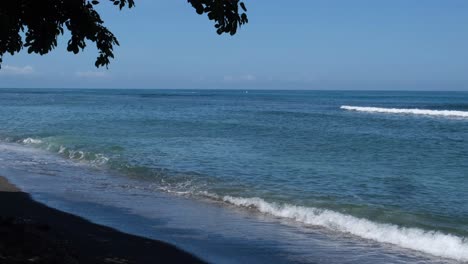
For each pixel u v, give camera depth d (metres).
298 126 35.78
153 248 7.93
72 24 6.13
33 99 92.69
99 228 9.05
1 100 84.81
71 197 12.03
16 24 5.90
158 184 14.12
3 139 25.97
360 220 10.09
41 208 10.55
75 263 6.32
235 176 15.25
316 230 9.54
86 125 34.72
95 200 11.77
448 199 12.44
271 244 8.48
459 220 10.38
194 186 13.74
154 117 44.62
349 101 100.12
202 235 8.95
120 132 29.66
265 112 55.50
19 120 39.06
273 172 16.03
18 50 6.39
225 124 36.66
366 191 13.30
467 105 77.12
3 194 12.04
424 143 25.80
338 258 7.81
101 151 20.77
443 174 16.22
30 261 5.82
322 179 14.94
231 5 5.18
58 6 6.01
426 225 9.95
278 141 25.67
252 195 12.54
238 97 131.00
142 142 24.33
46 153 20.88
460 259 7.91
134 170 16.34
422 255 8.08
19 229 7.23
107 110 56.12
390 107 70.75
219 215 10.60
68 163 18.05
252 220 10.23
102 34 6.42
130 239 8.38
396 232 9.27
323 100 106.69
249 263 7.43
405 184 14.35
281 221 10.21
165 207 11.21
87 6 6.24
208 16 5.23
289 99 114.25
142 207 11.16
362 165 17.98
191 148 22.16
